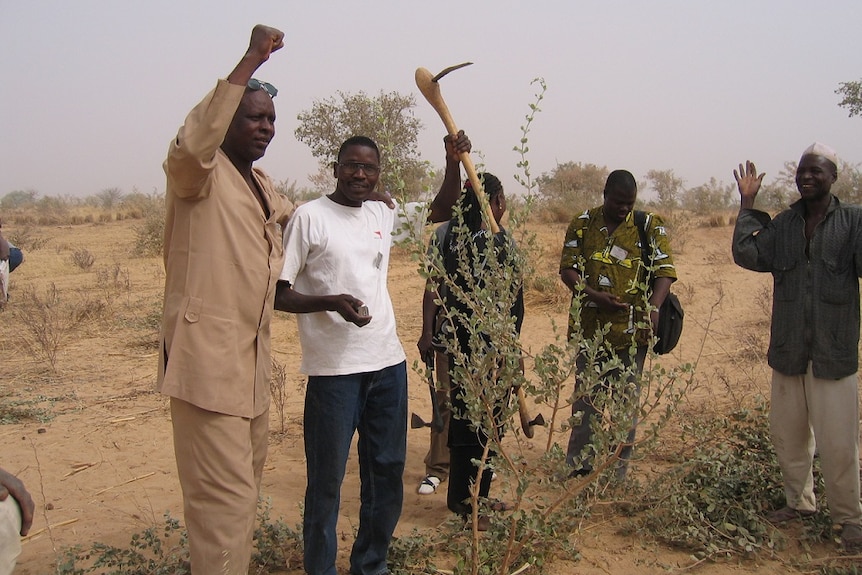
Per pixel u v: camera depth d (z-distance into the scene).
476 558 2.87
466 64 2.95
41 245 21.05
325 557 3.02
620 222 4.03
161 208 27.55
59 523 3.98
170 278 2.58
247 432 2.63
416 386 6.45
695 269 12.77
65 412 5.88
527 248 2.90
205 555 2.54
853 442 3.39
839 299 3.35
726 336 7.89
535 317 9.05
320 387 2.96
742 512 3.67
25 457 4.95
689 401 5.55
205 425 2.53
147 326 8.96
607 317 4.00
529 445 4.98
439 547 3.55
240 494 2.57
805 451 3.61
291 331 8.74
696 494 3.81
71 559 3.24
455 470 3.55
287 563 3.38
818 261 3.39
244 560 2.60
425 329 3.66
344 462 3.02
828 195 3.44
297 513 4.02
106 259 17.64
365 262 3.02
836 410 3.39
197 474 2.54
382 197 3.27
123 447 5.14
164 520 4.02
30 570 3.49
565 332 8.27
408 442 5.20
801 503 3.65
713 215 21.58
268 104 2.69
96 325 9.09
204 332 2.52
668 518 3.63
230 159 2.69
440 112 3.09
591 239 4.09
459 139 3.06
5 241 4.08
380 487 3.14
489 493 4.04
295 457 4.91
